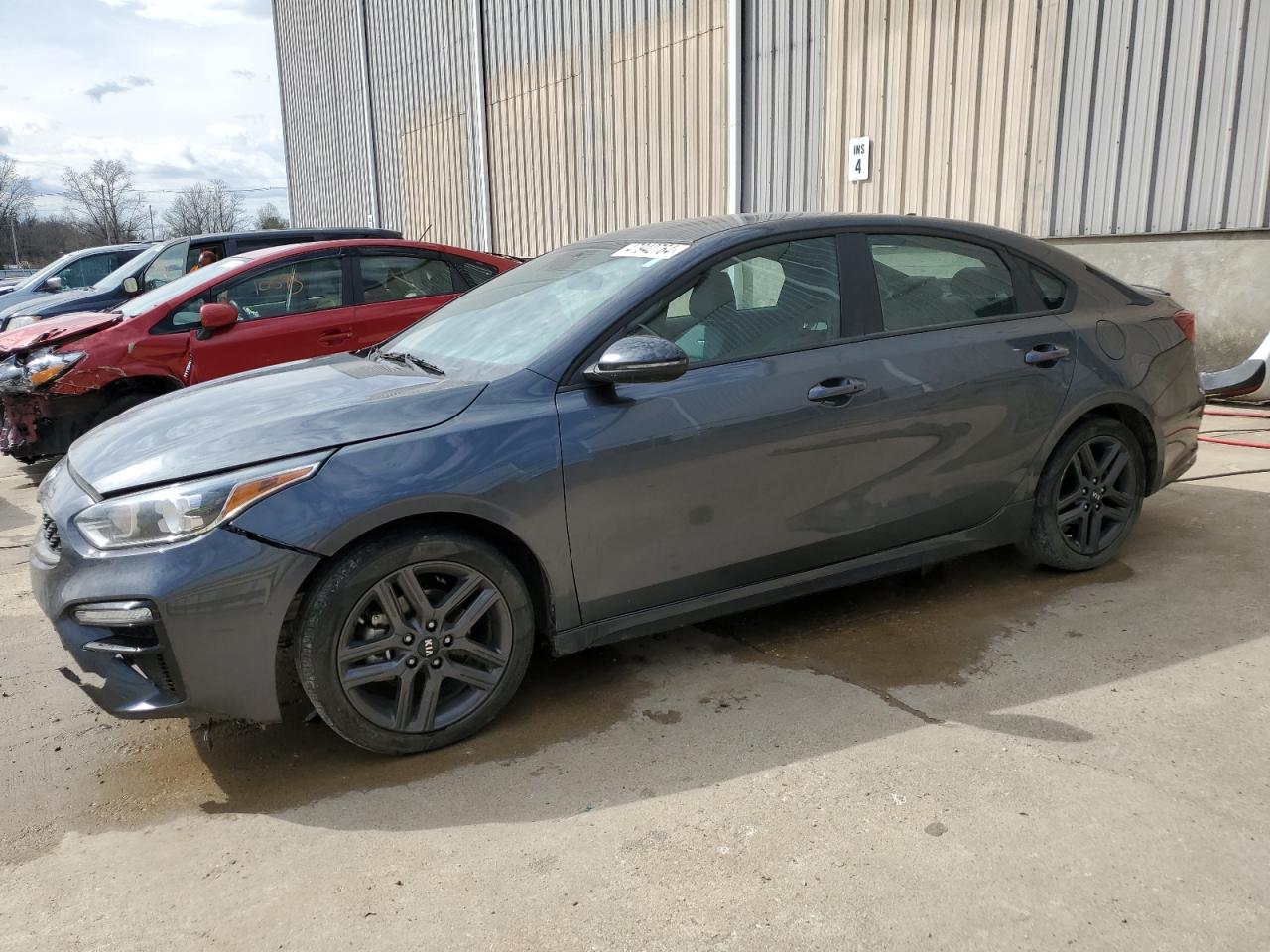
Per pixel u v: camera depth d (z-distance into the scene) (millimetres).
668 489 2967
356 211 23312
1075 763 2576
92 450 2951
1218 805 2363
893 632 3523
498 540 2877
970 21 8289
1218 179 6914
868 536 3383
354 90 22172
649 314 3062
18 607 4230
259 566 2506
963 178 8547
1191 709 2832
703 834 2348
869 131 9312
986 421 3504
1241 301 6945
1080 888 2092
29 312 9000
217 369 6332
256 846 2408
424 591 2729
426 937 2041
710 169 11352
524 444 2775
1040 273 3814
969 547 3645
